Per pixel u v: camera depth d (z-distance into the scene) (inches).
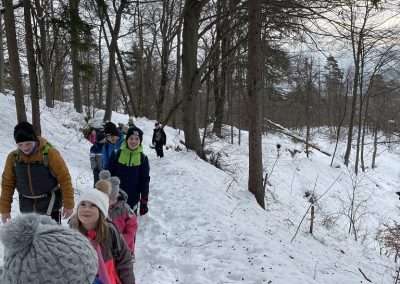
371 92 1243.8
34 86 476.4
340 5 399.5
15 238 51.1
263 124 1381.6
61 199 181.6
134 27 1080.8
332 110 2343.8
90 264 56.4
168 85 1630.2
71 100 1886.1
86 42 708.0
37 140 171.6
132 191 245.1
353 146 1556.3
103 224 117.0
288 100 1756.9
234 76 1168.8
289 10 438.6
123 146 244.2
